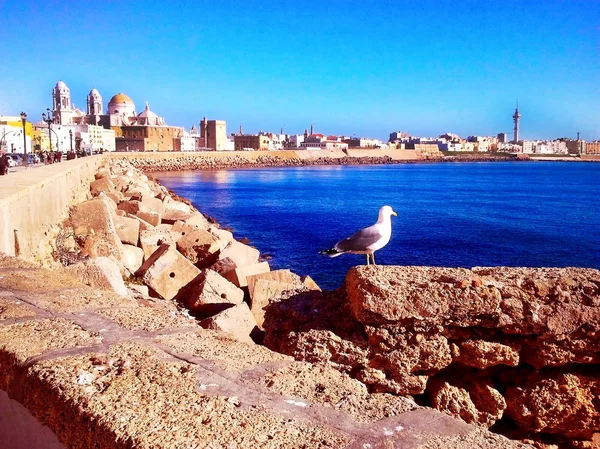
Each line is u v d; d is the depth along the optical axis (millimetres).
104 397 2551
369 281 5391
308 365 3107
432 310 5262
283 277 13211
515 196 75875
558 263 28859
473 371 5500
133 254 16000
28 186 12734
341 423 2451
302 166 175375
